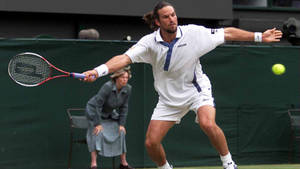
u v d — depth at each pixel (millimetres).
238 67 17656
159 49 10117
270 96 17906
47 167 16078
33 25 20922
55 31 21234
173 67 10211
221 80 17531
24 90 15898
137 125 16766
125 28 22094
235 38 10164
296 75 18141
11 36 20578
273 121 17891
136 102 16766
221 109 17500
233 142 17594
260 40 10062
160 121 10609
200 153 17172
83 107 16391
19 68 10375
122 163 15594
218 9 21969
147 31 22422
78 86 16375
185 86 10422
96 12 20609
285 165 17484
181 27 10172
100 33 21766
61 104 16219
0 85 15672
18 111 15836
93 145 14852
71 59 16359
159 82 10570
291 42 20062
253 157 17703
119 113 15367
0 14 20359
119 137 15188
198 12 21688
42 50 16109
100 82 16547
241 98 17672
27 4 19844
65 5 20312
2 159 15672
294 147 17938
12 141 15766
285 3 24828
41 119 16047
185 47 10078
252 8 24094
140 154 16750
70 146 16031
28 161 15914
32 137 15953
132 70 16766
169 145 16969
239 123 17625
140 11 21078
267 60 17906
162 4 9922
